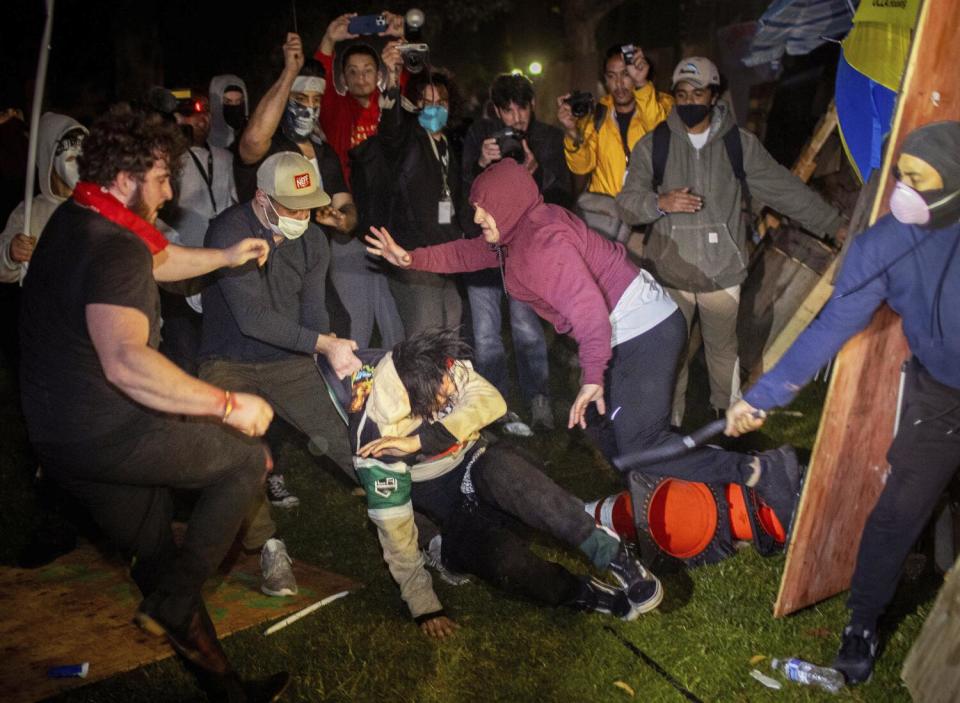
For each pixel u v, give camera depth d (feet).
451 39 55.26
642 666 11.74
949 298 10.21
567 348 23.31
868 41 16.62
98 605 13.56
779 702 11.05
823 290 18.20
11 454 19.01
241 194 16.57
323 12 44.04
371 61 18.76
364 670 11.86
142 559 10.75
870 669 11.27
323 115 19.47
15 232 15.07
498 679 11.65
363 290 18.16
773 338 18.89
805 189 17.52
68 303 9.53
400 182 17.63
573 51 52.03
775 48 24.88
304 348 13.17
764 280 19.06
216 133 18.11
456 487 12.78
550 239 12.97
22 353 9.95
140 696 11.51
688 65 17.13
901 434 10.83
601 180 20.03
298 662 12.12
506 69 55.77
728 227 17.54
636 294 13.69
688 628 12.45
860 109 18.10
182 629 10.23
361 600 13.48
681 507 13.97
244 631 12.80
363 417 12.10
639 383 13.82
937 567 13.33
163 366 9.32
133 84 41.11
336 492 17.11
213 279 13.96
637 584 12.32
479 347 19.38
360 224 17.93
